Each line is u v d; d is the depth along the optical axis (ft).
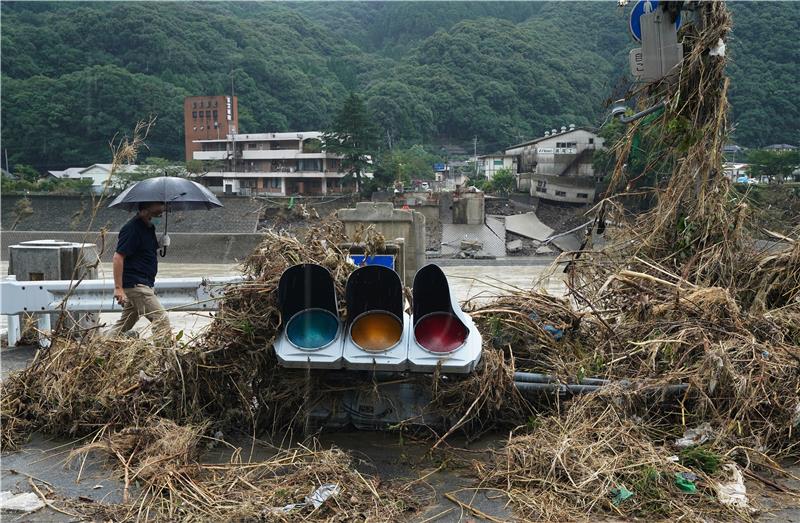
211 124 231.30
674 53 20.22
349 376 15.55
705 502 11.76
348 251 19.53
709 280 19.15
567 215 177.88
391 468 13.64
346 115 214.90
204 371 15.61
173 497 11.88
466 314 16.21
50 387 16.07
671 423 14.73
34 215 165.68
